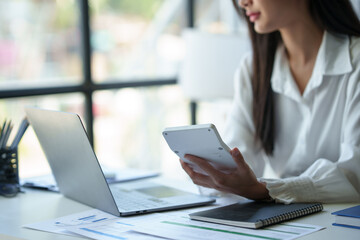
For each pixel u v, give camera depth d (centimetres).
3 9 375
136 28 412
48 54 390
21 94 257
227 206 128
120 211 126
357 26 163
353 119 151
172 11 398
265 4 161
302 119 171
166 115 396
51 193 158
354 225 110
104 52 405
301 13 164
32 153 367
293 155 171
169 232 110
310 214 123
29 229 119
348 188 136
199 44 284
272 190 132
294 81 169
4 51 378
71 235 113
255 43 174
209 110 362
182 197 142
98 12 399
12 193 156
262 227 111
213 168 129
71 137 129
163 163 417
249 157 173
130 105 395
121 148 407
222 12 364
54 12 388
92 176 129
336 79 162
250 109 177
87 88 286
